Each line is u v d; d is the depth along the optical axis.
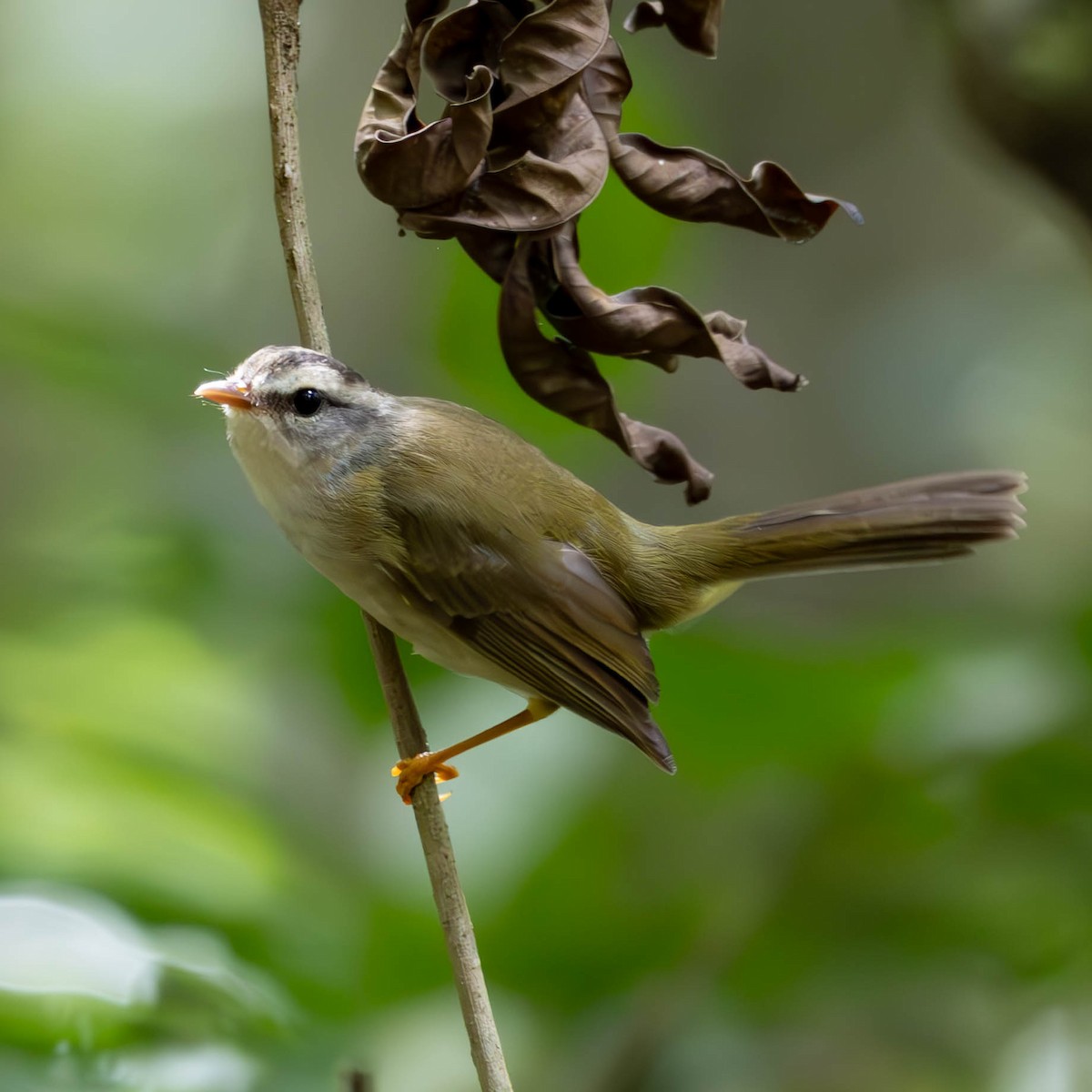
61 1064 7.24
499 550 7.64
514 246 6.42
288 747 10.95
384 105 6.08
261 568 11.17
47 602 11.21
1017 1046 9.56
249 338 17.09
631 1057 9.09
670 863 9.81
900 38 16.22
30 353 11.66
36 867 8.34
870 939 9.59
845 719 9.33
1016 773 9.31
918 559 7.91
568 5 5.93
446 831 6.80
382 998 9.28
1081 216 9.84
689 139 10.88
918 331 14.90
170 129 17.83
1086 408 14.32
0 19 17.67
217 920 8.61
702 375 16.02
